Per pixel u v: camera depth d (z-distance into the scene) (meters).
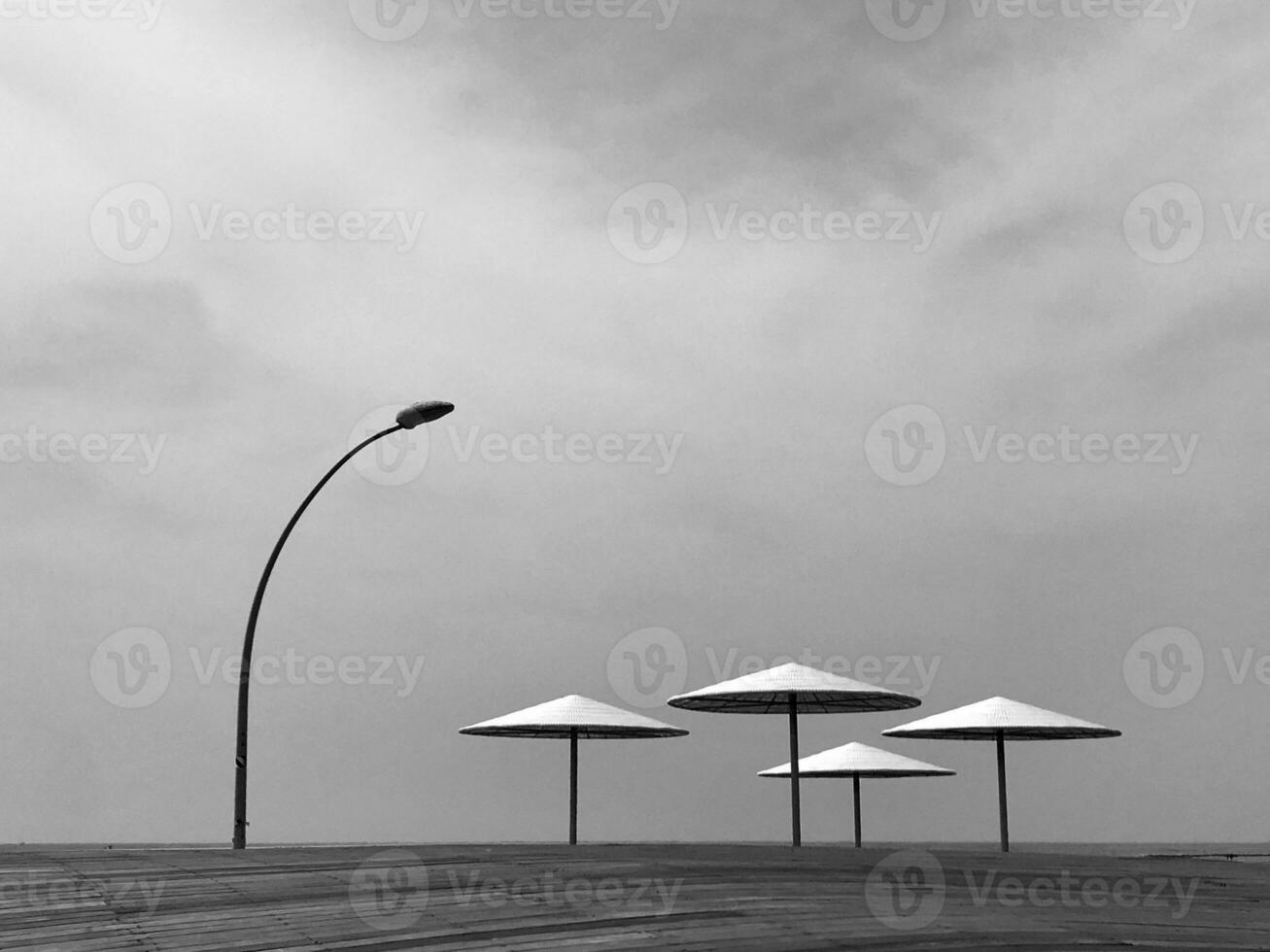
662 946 9.92
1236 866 15.17
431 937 10.35
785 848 16.62
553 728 29.36
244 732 20.80
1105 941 10.09
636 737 32.81
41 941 10.33
